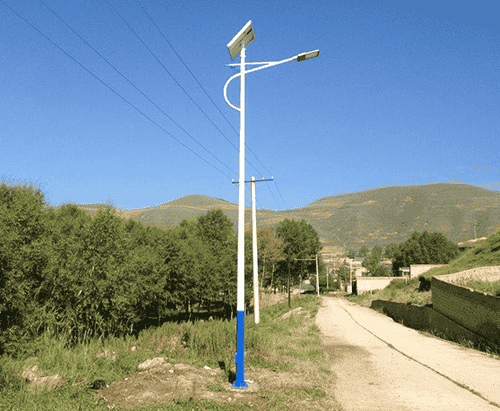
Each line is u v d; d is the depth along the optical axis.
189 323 17.19
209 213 69.44
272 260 77.19
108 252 18.70
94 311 17.53
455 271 38.22
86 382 9.37
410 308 30.11
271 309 54.91
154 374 10.38
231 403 8.32
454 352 15.52
